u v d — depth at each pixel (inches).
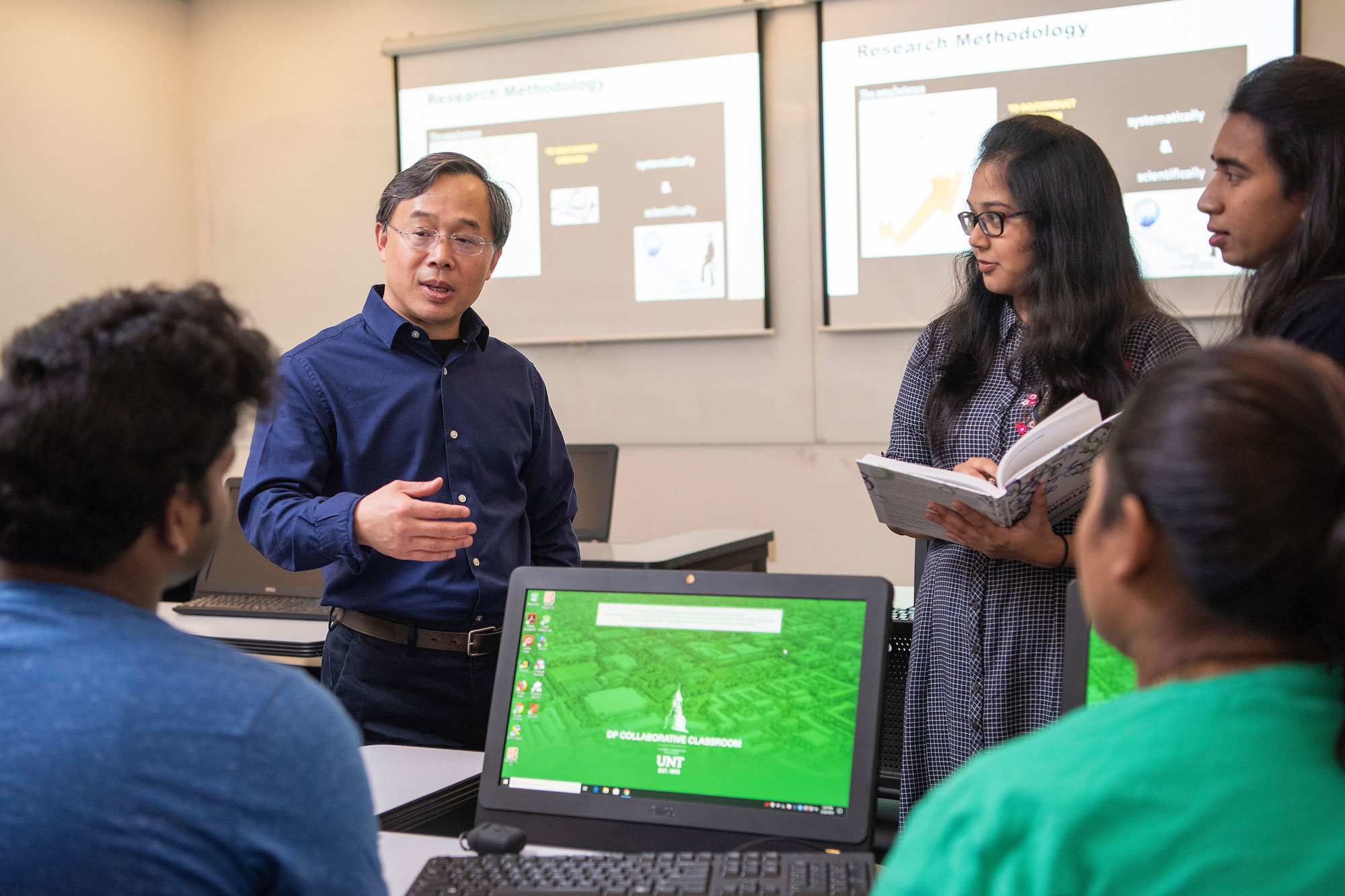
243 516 63.2
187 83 198.7
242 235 197.3
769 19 160.6
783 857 37.4
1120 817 19.4
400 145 181.8
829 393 161.6
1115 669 38.5
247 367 29.4
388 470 65.5
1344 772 19.4
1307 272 47.9
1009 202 55.4
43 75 176.7
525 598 45.6
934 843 21.2
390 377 65.3
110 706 25.7
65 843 24.7
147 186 191.5
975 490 46.5
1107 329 54.9
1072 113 145.5
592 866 37.9
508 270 175.8
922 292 154.7
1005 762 21.5
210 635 85.9
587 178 170.4
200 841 25.5
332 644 65.7
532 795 43.3
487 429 67.0
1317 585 19.9
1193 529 20.0
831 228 158.2
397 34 183.5
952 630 55.6
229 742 26.1
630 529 174.2
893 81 153.3
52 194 178.2
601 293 171.0
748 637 42.4
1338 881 18.2
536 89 172.4
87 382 26.3
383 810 47.7
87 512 26.7
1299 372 20.7
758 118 160.2
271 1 191.6
